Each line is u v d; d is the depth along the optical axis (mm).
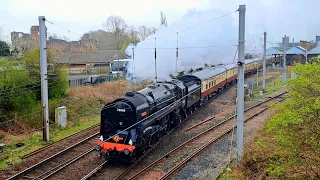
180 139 19656
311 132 9836
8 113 22500
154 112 17984
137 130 15734
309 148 10070
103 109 16141
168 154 16703
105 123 16203
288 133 10102
